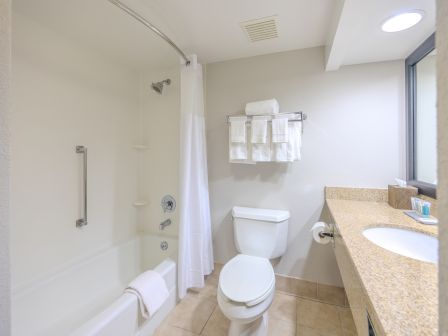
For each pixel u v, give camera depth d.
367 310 0.59
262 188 1.97
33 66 1.43
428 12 1.12
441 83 0.26
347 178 1.75
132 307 1.25
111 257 1.94
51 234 1.55
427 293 0.57
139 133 2.34
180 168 1.74
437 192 0.25
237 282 1.34
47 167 1.52
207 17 1.42
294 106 1.85
